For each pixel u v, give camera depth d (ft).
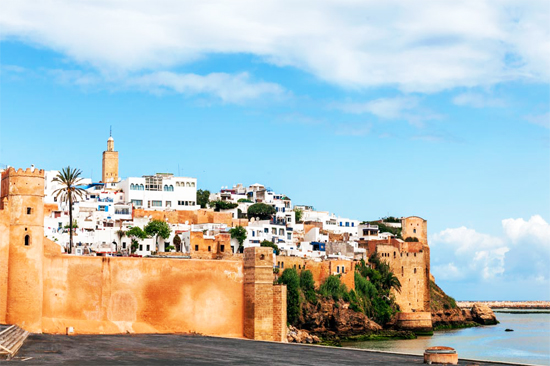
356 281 547.08
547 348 500.74
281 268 504.02
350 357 245.24
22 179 290.15
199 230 576.20
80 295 301.22
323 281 526.57
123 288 310.04
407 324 562.25
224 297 330.95
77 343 263.08
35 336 276.82
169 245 540.52
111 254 478.18
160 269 318.24
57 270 297.94
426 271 627.05
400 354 256.11
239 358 237.04
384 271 588.50
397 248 609.83
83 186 654.12
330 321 508.94
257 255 333.42
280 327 338.54
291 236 652.48
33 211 290.35
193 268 325.42
